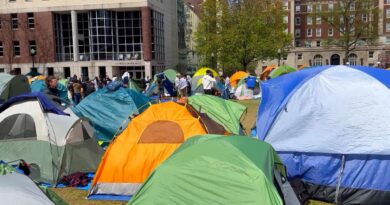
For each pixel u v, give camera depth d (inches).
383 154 255.9
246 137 219.8
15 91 638.5
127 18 1897.1
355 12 2294.5
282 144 284.8
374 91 275.9
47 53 1891.0
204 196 171.0
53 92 464.1
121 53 1902.1
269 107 315.6
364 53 3326.8
